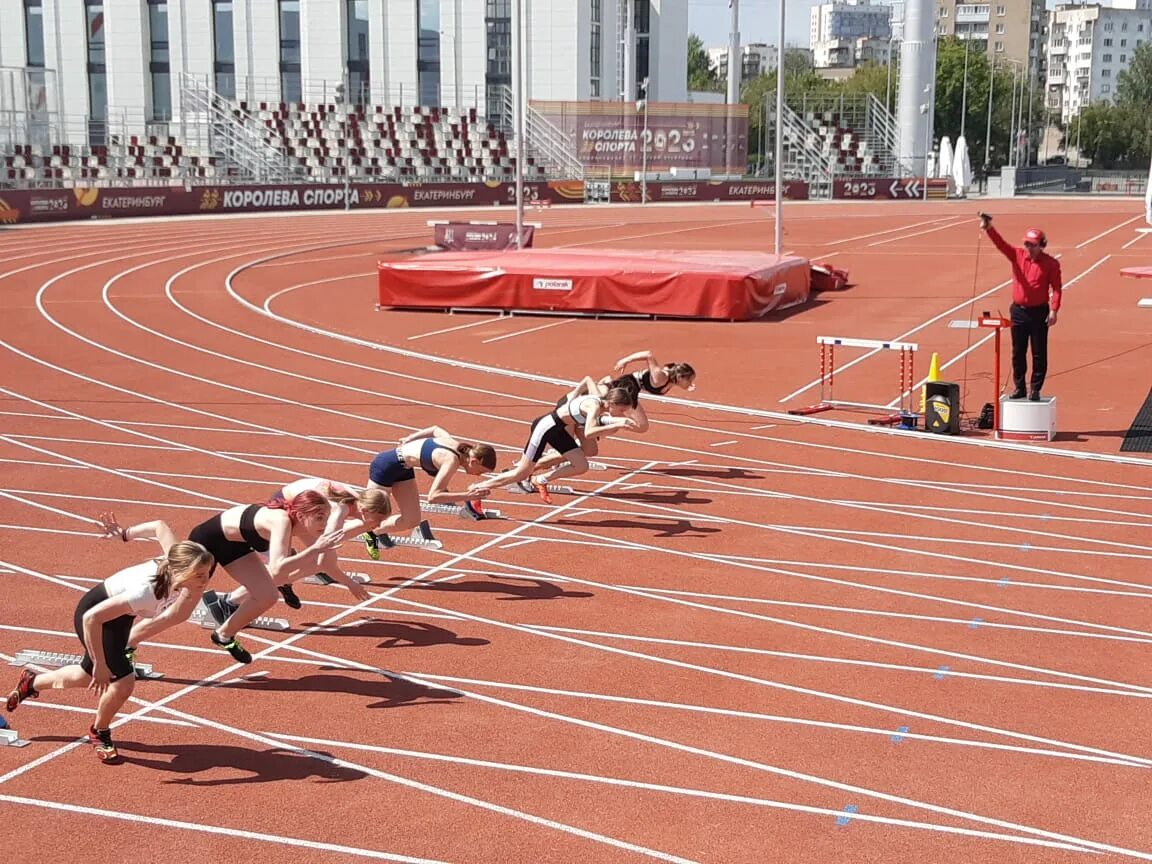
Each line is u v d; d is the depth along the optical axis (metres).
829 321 24.42
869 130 78.19
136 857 5.91
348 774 6.75
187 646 8.66
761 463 13.89
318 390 18.14
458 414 16.53
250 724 7.40
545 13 66.38
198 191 52.66
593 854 5.91
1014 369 15.16
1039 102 129.38
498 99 67.56
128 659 6.98
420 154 62.31
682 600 9.52
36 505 12.20
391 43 66.62
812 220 54.91
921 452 14.32
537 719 7.44
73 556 10.62
